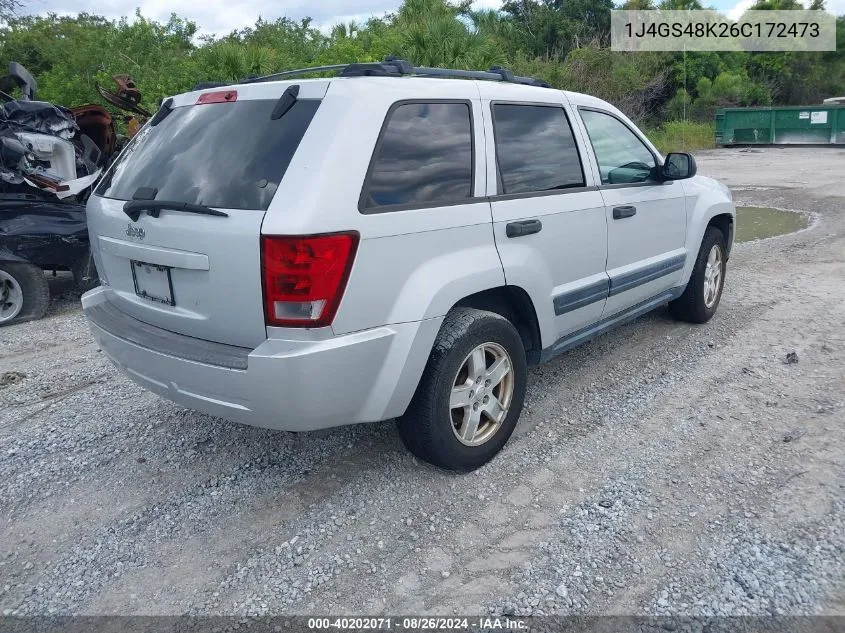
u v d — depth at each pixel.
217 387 2.94
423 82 3.32
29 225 6.58
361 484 3.51
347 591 2.77
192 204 3.00
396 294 3.02
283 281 2.73
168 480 3.63
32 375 5.20
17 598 2.80
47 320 6.82
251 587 2.81
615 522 3.11
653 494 3.31
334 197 2.79
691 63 30.12
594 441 3.85
